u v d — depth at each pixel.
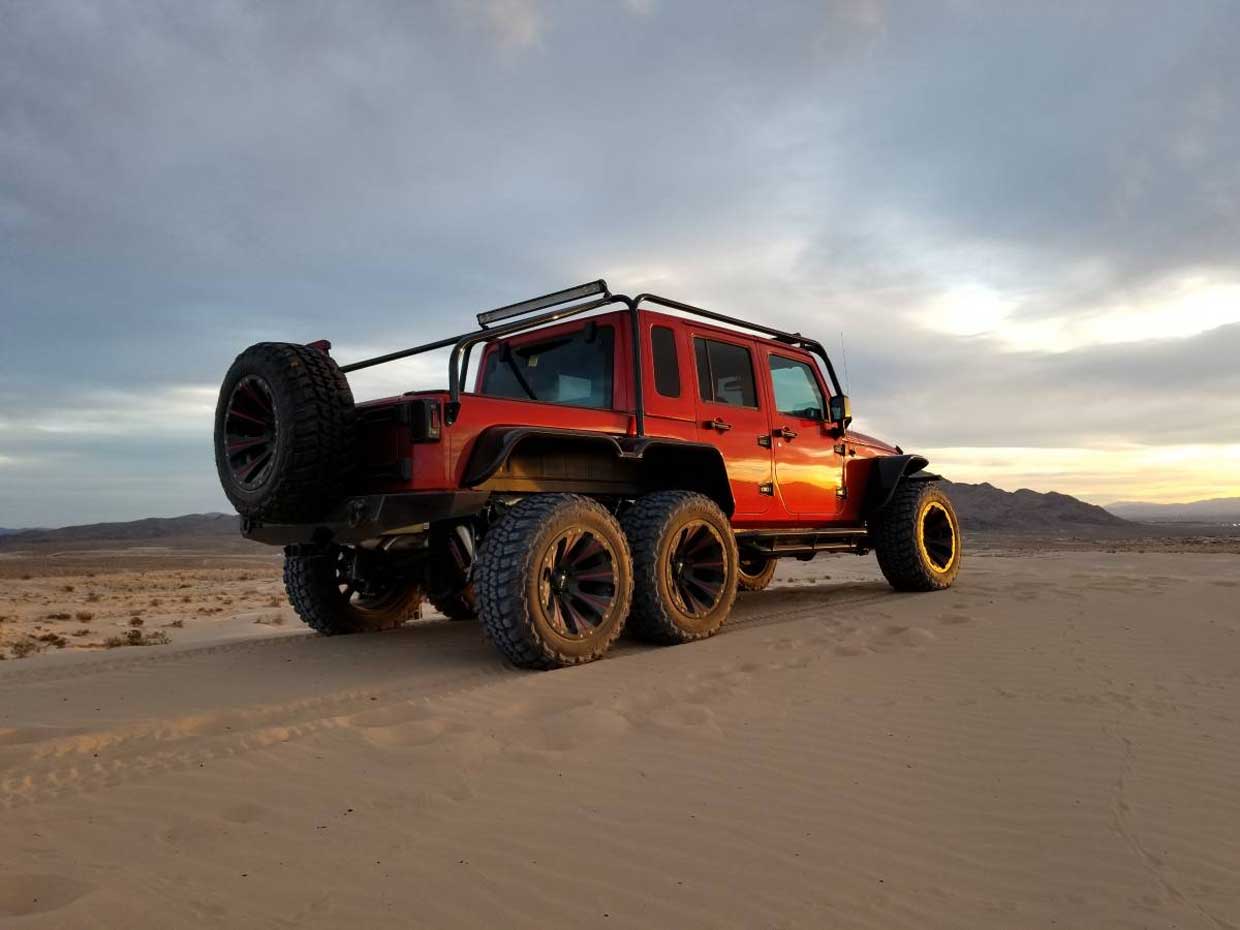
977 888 2.02
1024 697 3.73
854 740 3.17
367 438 4.91
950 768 2.86
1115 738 3.14
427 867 2.11
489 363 6.62
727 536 5.61
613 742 3.14
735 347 6.56
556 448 5.26
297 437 4.57
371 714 3.54
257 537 5.40
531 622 4.35
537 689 3.93
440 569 5.77
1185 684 3.90
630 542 5.15
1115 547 28.80
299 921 1.83
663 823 2.39
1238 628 5.11
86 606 14.46
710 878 2.06
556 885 2.01
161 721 3.50
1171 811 2.48
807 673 4.26
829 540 7.43
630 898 1.95
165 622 11.13
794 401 7.14
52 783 2.76
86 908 1.86
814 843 2.27
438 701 3.73
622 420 5.51
